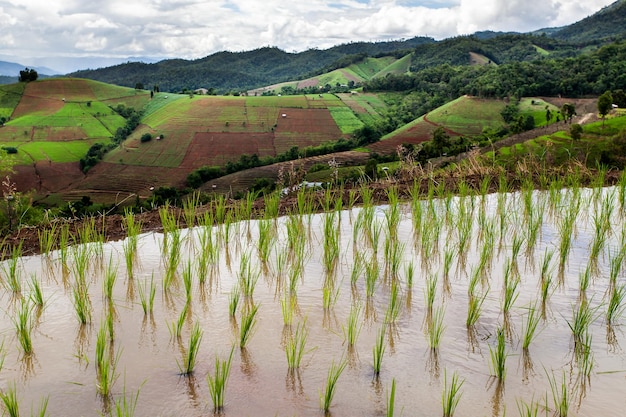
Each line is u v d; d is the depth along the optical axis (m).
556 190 15.83
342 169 74.19
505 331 7.77
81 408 5.85
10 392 5.80
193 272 10.45
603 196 16.58
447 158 57.53
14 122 197.25
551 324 8.02
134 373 6.59
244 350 7.20
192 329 7.86
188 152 165.12
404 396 6.11
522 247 11.96
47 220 14.07
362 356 7.04
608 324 8.03
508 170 20.62
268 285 9.78
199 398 6.05
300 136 176.75
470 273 10.35
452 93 193.12
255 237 13.19
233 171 138.25
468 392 6.19
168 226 13.08
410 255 11.48
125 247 12.03
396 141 148.88
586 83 156.88
